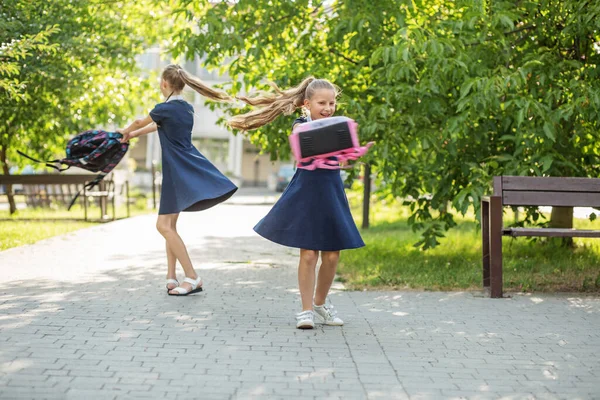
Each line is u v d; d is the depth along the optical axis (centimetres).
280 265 867
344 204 509
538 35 838
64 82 1241
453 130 751
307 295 511
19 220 1494
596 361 434
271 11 894
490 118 833
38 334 468
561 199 676
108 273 757
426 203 909
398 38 740
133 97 1612
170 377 382
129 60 1422
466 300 637
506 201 671
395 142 808
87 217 1616
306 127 479
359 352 447
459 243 1112
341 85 879
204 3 952
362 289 692
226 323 522
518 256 941
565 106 743
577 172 830
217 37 889
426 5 905
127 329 492
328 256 511
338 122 479
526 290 689
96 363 405
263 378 386
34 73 1143
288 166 4003
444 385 380
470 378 395
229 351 441
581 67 805
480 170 762
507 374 404
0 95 1028
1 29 1003
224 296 636
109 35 1356
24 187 1870
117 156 655
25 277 713
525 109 716
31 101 1280
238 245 1105
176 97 633
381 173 934
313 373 398
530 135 776
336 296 651
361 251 1006
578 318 561
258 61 946
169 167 625
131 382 371
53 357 414
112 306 572
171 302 599
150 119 625
